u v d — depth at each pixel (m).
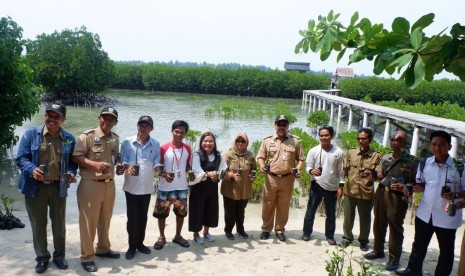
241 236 5.89
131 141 4.74
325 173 5.54
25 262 4.61
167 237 5.74
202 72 47.19
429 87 36.41
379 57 2.61
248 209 8.10
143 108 28.33
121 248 5.21
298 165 5.48
